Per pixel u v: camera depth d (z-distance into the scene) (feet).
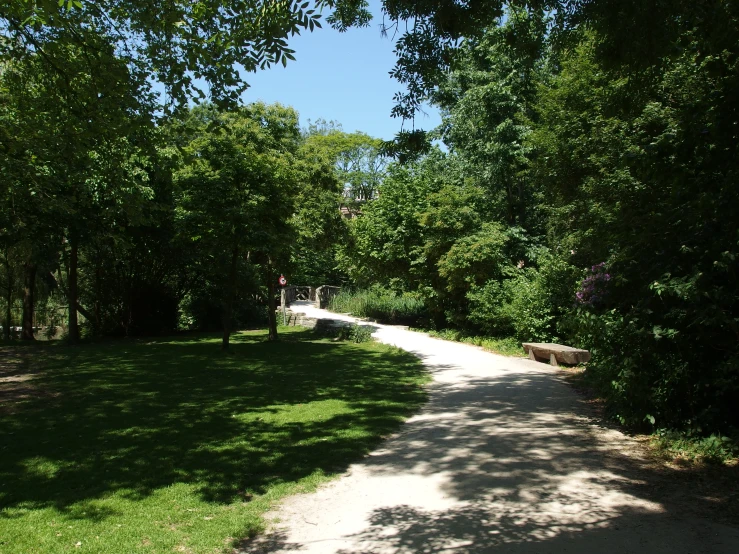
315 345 64.54
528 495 17.15
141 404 31.94
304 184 66.03
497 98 69.36
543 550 13.34
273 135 65.10
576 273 49.88
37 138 31.63
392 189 80.38
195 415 29.14
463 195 70.90
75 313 68.13
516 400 32.07
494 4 20.33
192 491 17.95
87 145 32.01
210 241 53.31
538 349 48.75
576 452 21.48
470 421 27.32
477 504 16.58
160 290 81.71
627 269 21.84
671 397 22.13
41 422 27.35
